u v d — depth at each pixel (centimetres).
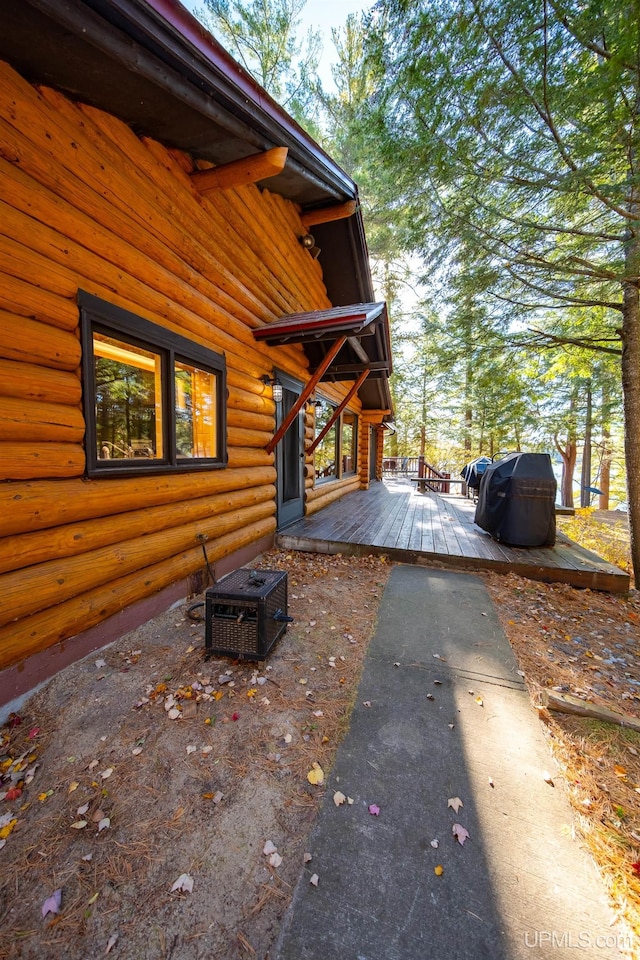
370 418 1141
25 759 168
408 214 459
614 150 314
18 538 191
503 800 157
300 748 181
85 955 107
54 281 205
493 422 868
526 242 430
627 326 492
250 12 701
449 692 226
